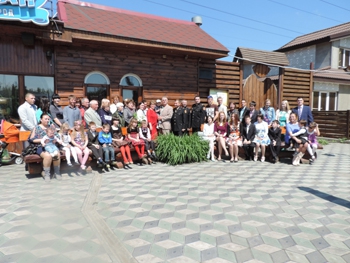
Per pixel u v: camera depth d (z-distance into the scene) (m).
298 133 7.05
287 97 12.34
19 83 7.80
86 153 5.84
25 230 3.20
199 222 3.42
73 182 5.21
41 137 5.43
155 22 10.42
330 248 2.80
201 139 7.63
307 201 4.19
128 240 2.97
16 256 2.67
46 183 5.12
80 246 2.86
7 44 7.54
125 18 9.70
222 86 10.91
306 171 6.33
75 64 8.30
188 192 4.62
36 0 6.70
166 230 3.21
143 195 4.46
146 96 9.47
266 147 7.72
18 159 6.77
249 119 7.70
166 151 7.10
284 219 3.52
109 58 8.79
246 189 4.82
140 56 9.28
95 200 4.21
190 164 7.11
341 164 7.21
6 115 7.71
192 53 9.65
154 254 2.69
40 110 6.49
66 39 7.43
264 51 11.36
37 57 7.92
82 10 9.09
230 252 2.72
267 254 2.68
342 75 15.38
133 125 6.82
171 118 8.10
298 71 12.49
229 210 3.82
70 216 3.60
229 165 7.00
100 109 6.83
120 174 5.90
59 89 8.14
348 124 12.55
